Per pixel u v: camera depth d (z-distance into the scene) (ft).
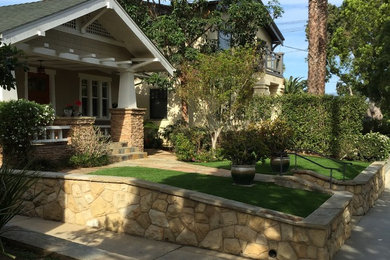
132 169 33.40
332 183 29.58
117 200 22.24
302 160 42.45
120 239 20.98
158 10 60.70
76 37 40.68
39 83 45.24
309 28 52.75
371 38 80.02
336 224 19.63
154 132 58.39
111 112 45.34
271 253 18.19
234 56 45.03
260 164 38.78
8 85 15.14
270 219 18.16
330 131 47.80
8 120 29.45
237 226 18.93
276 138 33.01
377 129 72.33
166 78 50.57
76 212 23.67
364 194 29.25
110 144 40.98
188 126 57.41
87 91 52.01
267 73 69.00
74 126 35.88
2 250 14.14
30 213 25.32
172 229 20.54
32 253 15.24
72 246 15.49
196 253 19.02
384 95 67.05
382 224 25.84
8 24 30.45
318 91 52.37
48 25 32.35
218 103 45.11
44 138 33.73
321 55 52.42
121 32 44.24
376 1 78.18
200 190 23.61
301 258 17.48
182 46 52.24
